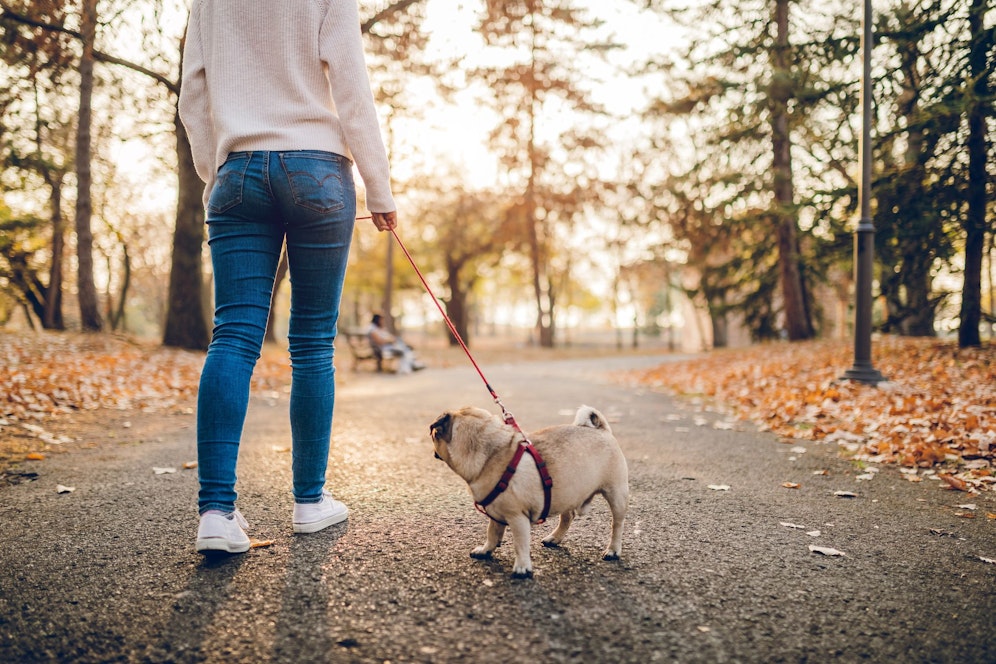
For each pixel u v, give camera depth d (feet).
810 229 40.42
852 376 25.76
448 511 10.60
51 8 30.14
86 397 22.02
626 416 23.58
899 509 11.36
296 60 8.09
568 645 6.18
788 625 6.73
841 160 44.06
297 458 9.20
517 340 200.85
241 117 7.95
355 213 8.82
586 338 224.94
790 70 40.47
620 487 8.76
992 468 13.67
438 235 102.78
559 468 8.06
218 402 7.94
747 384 30.63
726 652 6.13
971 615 7.07
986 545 9.45
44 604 6.89
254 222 8.22
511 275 128.16
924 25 32.17
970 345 32.81
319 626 6.45
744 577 8.05
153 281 118.62
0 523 9.68
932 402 19.49
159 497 11.19
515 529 7.92
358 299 145.69
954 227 33.22
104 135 48.91
